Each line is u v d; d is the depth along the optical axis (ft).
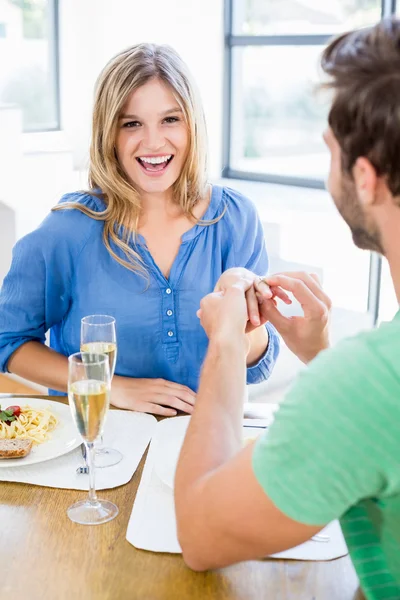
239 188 17.44
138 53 5.73
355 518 2.99
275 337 5.98
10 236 14.47
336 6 15.69
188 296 6.04
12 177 14.25
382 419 2.50
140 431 5.06
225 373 3.42
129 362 6.04
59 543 3.83
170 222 6.08
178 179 6.01
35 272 5.95
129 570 3.63
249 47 17.51
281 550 2.79
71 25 17.20
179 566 3.66
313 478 2.58
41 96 17.48
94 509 4.09
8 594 3.44
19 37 16.93
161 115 5.70
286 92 17.11
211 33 17.56
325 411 2.56
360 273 14.38
